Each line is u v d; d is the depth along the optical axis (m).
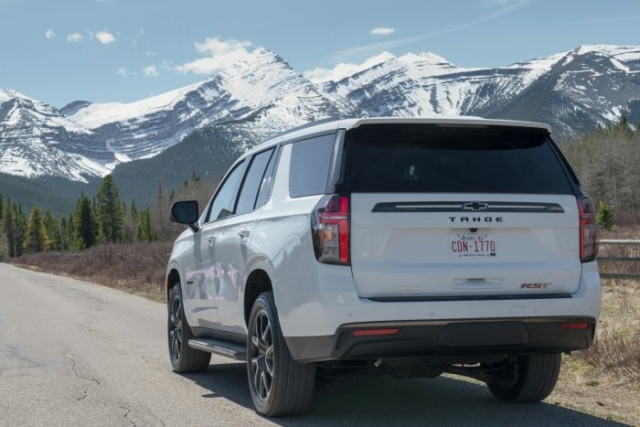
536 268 5.70
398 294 5.51
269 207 6.50
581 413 6.42
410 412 6.45
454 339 5.52
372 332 5.42
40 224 182.25
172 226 171.00
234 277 6.97
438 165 5.71
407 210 5.54
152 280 27.00
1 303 19.56
